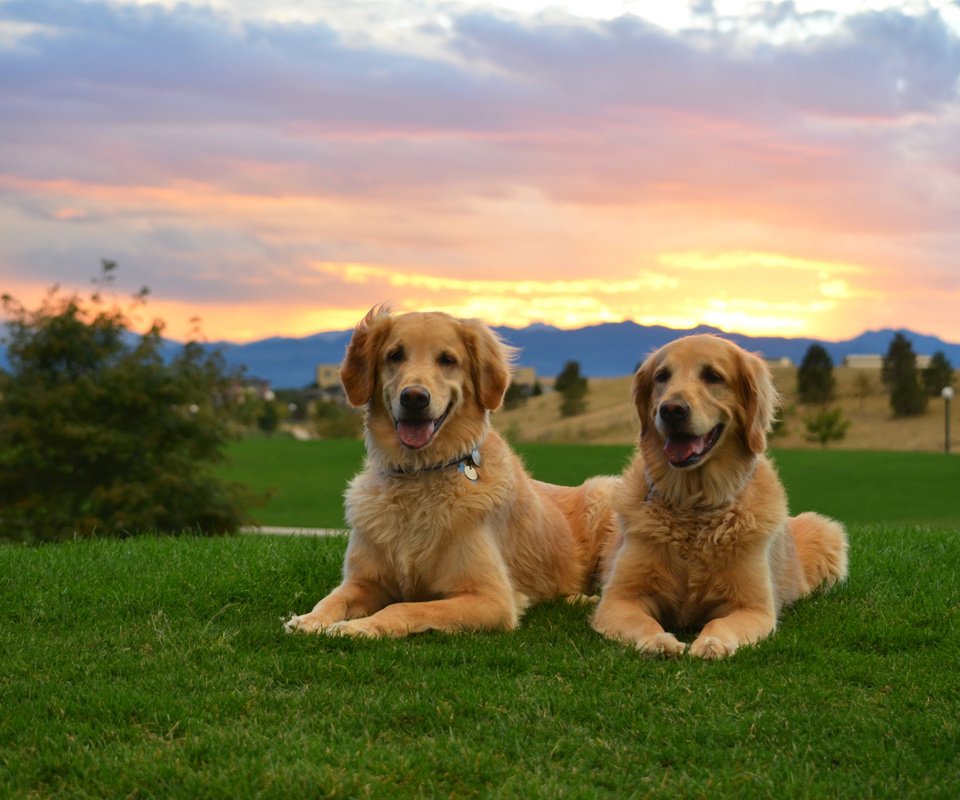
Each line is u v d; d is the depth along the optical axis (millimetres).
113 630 6383
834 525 8148
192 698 4953
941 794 3957
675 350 6715
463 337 7016
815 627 6559
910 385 100500
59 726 4578
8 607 6984
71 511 34000
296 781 3916
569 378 120438
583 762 4285
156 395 34875
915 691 5246
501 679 5379
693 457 6371
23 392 34281
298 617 6379
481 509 6809
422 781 4020
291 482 52750
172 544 10047
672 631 6887
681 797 3947
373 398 7066
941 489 45656
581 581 8102
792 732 4648
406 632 6273
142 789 3930
